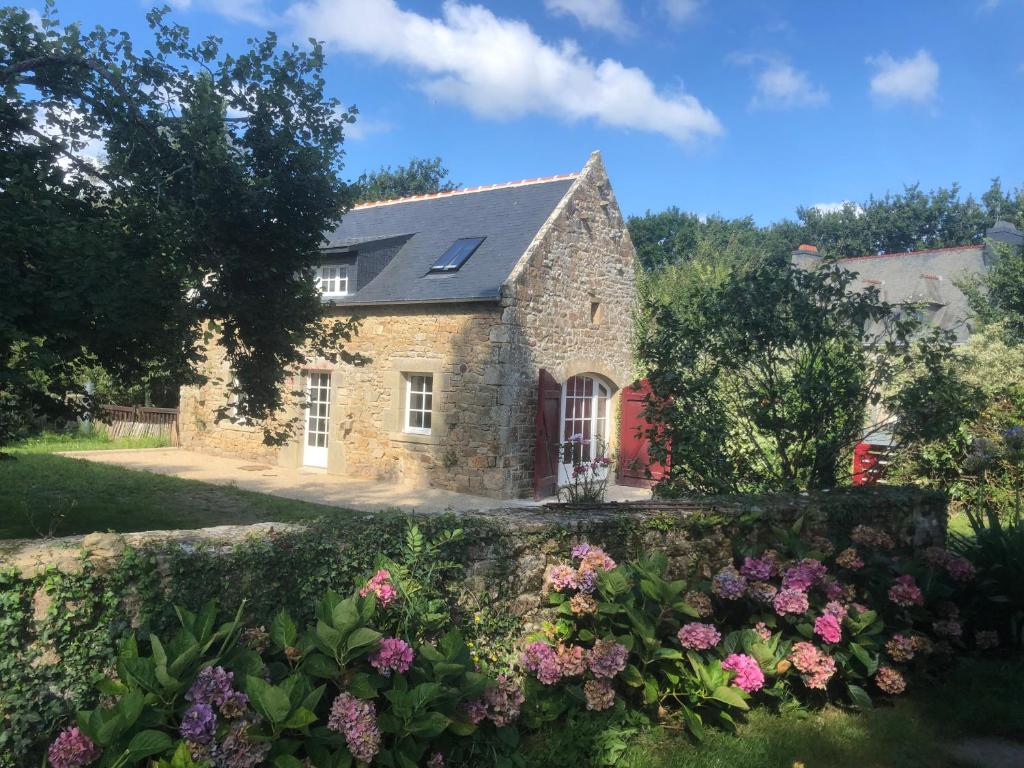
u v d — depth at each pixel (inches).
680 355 235.5
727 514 191.2
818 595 165.6
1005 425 344.8
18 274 182.4
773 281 230.1
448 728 123.0
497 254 478.9
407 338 485.4
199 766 95.5
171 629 113.4
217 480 468.8
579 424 520.1
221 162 215.8
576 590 153.6
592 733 135.0
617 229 545.3
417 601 131.4
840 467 243.6
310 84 237.1
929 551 189.2
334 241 582.2
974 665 177.8
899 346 230.1
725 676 141.1
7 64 214.1
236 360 268.5
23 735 101.5
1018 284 654.5
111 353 236.5
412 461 480.7
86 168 226.1
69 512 318.0
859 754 137.6
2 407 224.4
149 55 223.8
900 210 1681.8
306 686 108.4
